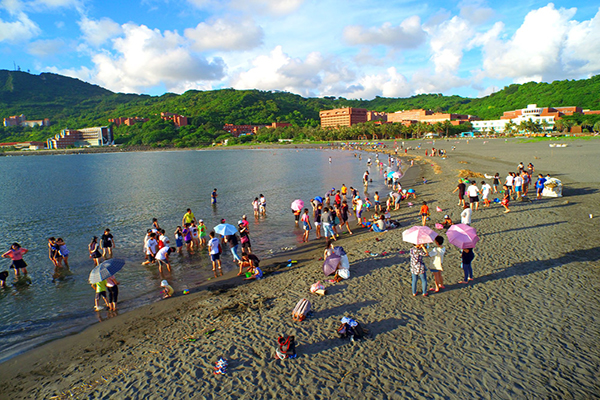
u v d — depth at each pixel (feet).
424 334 29.73
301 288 41.78
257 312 36.45
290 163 293.02
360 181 156.76
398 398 22.65
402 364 26.07
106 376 28.07
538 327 29.63
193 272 52.90
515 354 26.35
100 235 80.59
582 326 29.30
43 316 41.04
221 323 34.99
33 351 33.35
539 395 22.21
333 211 64.34
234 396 23.79
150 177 226.99
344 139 634.43
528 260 44.04
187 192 149.18
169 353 30.25
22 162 500.33
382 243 56.59
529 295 35.24
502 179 113.60
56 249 58.44
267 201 116.06
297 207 79.36
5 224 97.19
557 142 293.23
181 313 38.86
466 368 25.13
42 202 137.49
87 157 597.11
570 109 545.03
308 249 61.57
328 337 30.37
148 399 24.34
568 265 41.63
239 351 29.30
